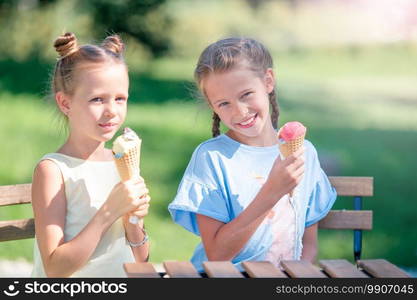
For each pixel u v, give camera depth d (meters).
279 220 5.07
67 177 4.74
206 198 4.99
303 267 3.96
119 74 4.69
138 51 26.77
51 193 4.68
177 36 27.41
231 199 5.06
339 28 29.69
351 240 10.91
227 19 29.03
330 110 20.34
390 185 13.98
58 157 4.78
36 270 4.89
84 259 4.48
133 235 4.78
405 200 13.07
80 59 4.67
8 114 18.50
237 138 5.24
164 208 12.05
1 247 9.79
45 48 24.62
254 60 4.93
